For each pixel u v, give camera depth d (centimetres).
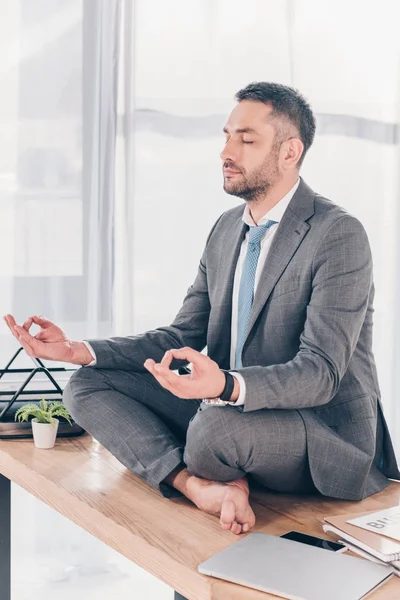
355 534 159
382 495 196
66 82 304
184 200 321
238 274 208
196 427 175
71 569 275
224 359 210
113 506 181
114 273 311
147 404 211
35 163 303
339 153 341
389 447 205
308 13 333
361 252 190
